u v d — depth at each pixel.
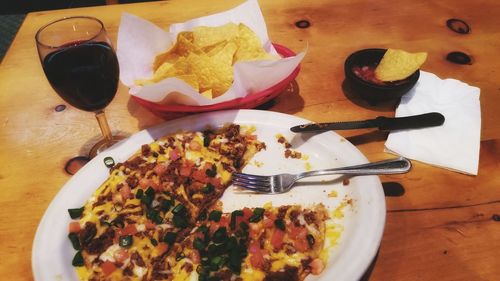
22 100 0.48
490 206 0.35
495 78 0.49
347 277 0.29
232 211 0.36
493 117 0.43
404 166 0.36
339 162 0.39
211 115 0.43
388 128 0.41
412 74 0.44
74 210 0.34
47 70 0.35
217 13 0.54
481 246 0.33
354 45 0.54
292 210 0.35
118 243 0.33
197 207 0.36
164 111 0.42
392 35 0.56
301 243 0.32
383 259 0.32
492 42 0.54
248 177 0.38
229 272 0.31
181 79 0.41
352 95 0.47
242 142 0.41
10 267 0.33
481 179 0.38
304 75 0.50
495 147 0.40
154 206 0.36
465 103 0.44
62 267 0.31
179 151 0.40
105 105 0.40
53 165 0.41
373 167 0.36
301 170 0.39
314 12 0.61
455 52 0.52
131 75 0.46
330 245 0.33
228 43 0.46
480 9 0.60
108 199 0.36
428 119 0.41
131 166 0.39
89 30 0.41
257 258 0.31
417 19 0.59
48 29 0.40
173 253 0.33
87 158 0.41
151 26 0.47
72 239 0.33
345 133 0.43
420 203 0.36
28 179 0.39
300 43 0.55
